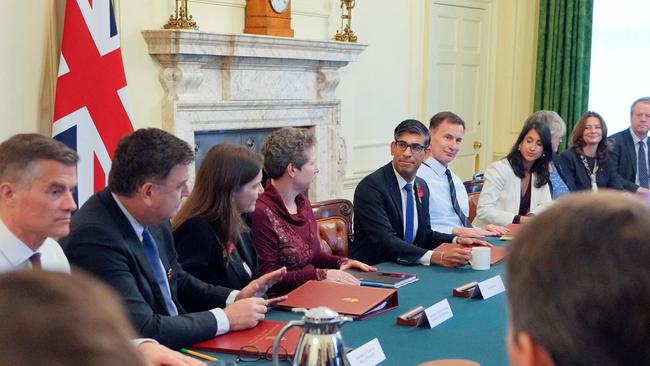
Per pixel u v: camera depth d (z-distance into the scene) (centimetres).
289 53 434
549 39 632
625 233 57
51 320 40
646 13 607
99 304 42
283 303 217
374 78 539
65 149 178
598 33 624
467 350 185
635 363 55
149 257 208
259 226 265
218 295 221
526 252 60
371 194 315
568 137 633
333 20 494
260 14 423
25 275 43
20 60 328
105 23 337
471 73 648
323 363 144
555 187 418
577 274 56
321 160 482
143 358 42
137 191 193
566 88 627
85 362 39
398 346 187
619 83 621
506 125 677
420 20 577
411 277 261
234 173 238
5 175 173
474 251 280
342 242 333
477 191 441
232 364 170
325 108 480
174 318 186
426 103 589
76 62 328
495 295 242
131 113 346
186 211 241
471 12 636
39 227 175
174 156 195
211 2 409
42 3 336
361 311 208
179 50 377
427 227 332
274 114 443
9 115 324
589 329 55
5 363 38
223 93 413
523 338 59
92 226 189
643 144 514
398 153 318
